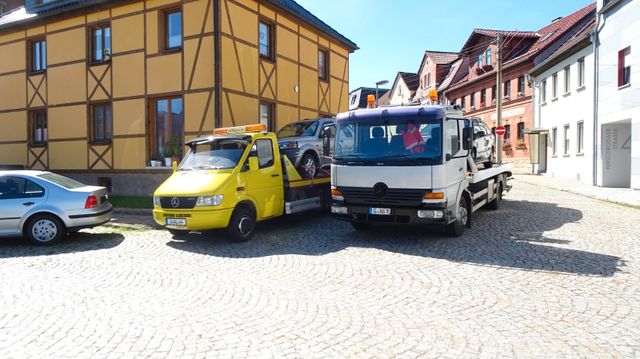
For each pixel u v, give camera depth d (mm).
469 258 7102
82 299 5469
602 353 3818
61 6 17484
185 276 6426
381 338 4191
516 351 3881
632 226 9719
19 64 19141
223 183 8555
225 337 4277
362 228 9742
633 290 5438
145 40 16078
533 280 5895
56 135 18281
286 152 10453
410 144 8109
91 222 9102
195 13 15133
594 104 19578
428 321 4578
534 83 28312
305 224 10773
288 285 5883
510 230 9352
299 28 19188
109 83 16906
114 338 4297
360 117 8562
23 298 5531
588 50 20828
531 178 24328
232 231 8656
